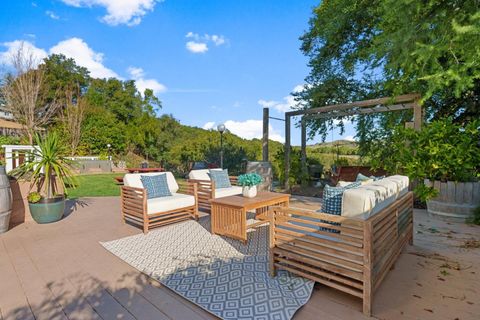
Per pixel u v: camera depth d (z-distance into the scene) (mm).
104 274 2523
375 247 1924
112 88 25453
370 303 1807
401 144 4941
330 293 2111
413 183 5109
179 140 22094
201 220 4426
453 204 4047
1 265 2730
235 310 1899
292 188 7809
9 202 3838
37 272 2568
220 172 5332
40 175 4387
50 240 3490
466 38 1967
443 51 2150
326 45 7852
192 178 5246
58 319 1841
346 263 1913
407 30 2199
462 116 5773
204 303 1997
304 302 1977
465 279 2297
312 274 2201
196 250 3094
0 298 2113
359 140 8359
